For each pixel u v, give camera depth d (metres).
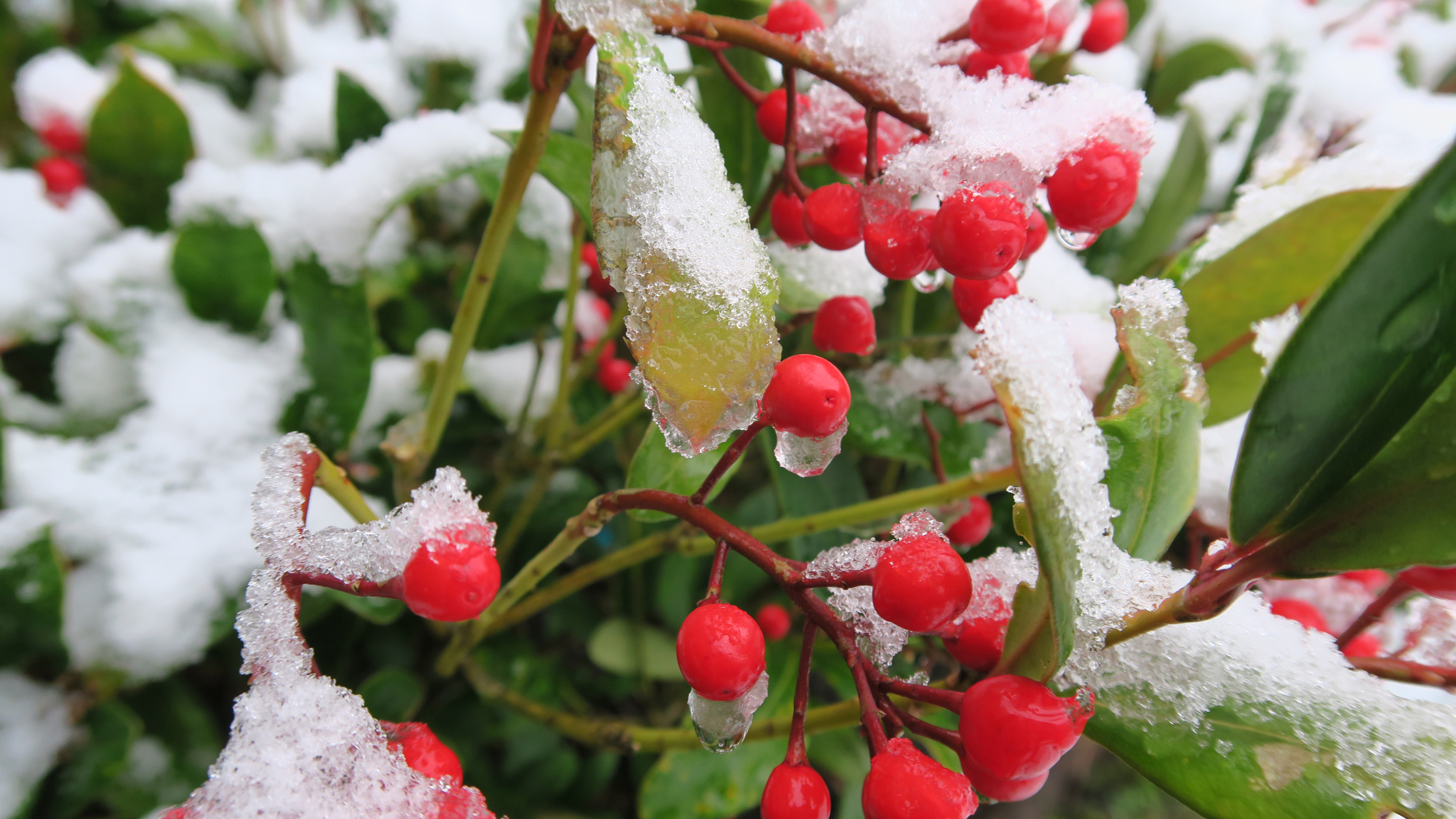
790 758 0.12
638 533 0.22
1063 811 0.28
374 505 0.19
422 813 0.11
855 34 0.13
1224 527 0.17
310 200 0.17
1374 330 0.11
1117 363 0.15
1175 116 0.25
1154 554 0.12
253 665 0.12
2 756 0.16
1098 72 0.24
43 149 0.25
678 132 0.11
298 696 0.12
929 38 0.14
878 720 0.12
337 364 0.18
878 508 0.16
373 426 0.21
